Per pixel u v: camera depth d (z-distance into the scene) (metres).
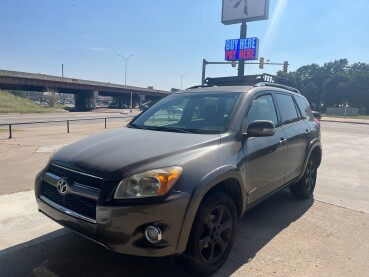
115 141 3.36
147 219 2.57
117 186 2.64
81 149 3.26
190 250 2.80
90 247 3.55
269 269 3.20
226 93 4.09
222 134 3.41
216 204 2.99
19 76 59.69
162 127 3.88
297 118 5.11
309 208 5.00
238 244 3.73
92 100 78.81
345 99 97.94
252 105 3.95
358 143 14.30
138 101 109.44
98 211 2.63
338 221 4.48
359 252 3.59
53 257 3.34
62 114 46.72
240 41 30.03
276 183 4.21
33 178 6.24
